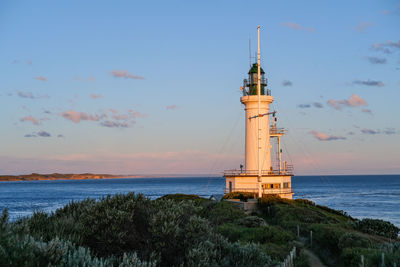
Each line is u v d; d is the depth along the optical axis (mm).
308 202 48281
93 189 195000
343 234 22250
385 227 30047
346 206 93000
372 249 19156
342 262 19359
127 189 191625
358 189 177375
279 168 52844
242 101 53844
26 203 102500
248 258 13172
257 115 51125
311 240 24922
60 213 13680
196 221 13445
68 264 8070
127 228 11758
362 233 28516
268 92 54219
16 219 12039
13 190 193375
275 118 53844
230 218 31750
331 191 161125
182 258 11570
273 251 18719
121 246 11117
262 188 49562
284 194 49438
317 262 20828
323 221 33625
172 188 199500
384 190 166375
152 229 12055
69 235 10250
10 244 7949
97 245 11047
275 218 35500
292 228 30188
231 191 51500
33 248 8102
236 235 23797
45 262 7887
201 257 11250
